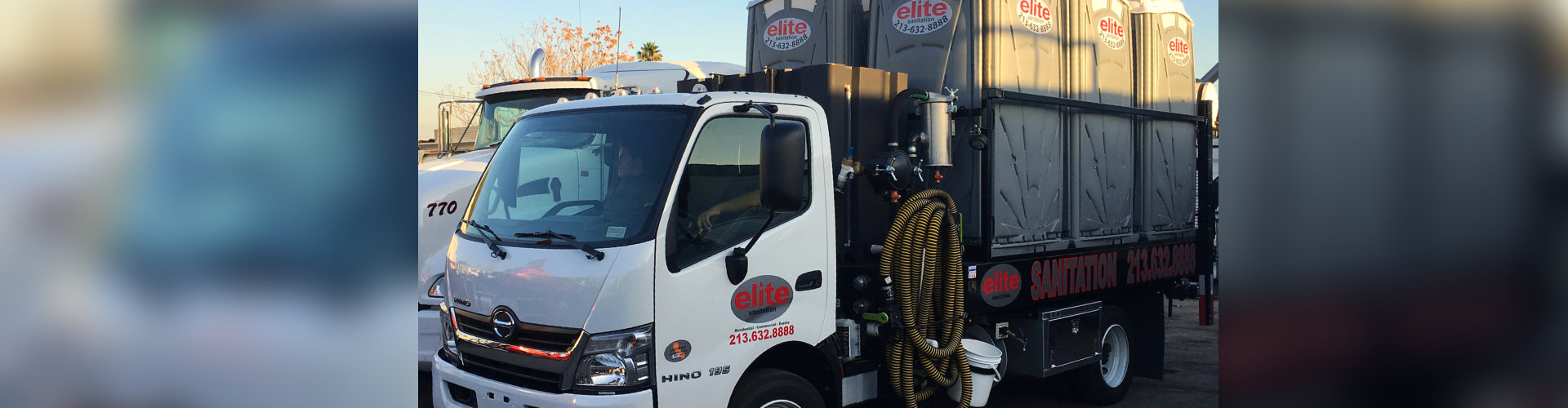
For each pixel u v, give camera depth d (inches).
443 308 175.6
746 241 161.9
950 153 203.8
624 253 148.0
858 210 189.6
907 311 188.1
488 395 158.2
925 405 250.2
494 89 365.1
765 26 258.1
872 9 231.1
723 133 163.0
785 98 173.2
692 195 156.0
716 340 155.9
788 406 168.2
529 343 153.1
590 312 146.9
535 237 159.2
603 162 162.7
